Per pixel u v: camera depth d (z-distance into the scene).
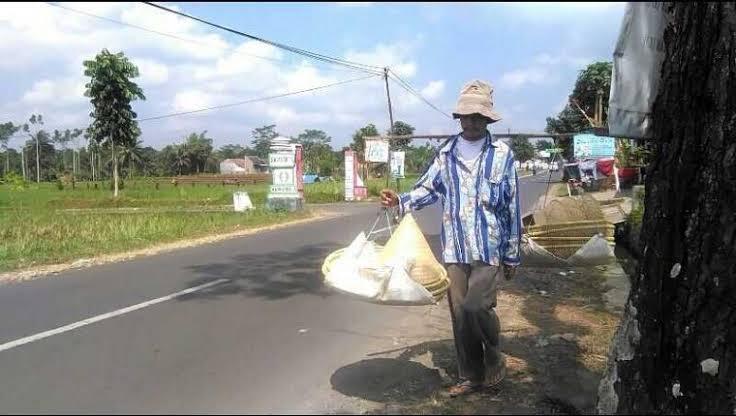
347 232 14.44
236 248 11.83
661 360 3.67
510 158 4.11
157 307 6.83
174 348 5.27
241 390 4.28
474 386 4.18
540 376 4.51
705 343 3.62
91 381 4.49
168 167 103.06
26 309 6.92
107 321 6.23
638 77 3.55
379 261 4.15
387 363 4.86
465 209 4.05
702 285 3.62
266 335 5.67
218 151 120.75
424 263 4.16
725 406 3.56
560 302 6.91
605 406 3.73
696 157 3.65
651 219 3.78
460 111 4.04
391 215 4.94
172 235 13.91
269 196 21.03
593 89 20.69
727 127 3.58
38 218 18.42
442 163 4.22
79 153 99.44
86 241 12.80
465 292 4.11
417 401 4.07
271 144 20.91
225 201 33.25
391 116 25.88
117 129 34.78
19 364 4.91
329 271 4.16
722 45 3.58
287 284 8.11
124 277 8.88
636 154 21.89
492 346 4.17
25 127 79.88
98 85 33.88
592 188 23.16
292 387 4.34
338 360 4.94
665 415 3.59
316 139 95.19
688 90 3.62
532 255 6.19
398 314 6.46
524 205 20.95
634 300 3.79
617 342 3.82
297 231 14.95
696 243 3.64
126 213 21.77
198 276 8.79
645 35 3.52
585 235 6.31
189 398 4.14
